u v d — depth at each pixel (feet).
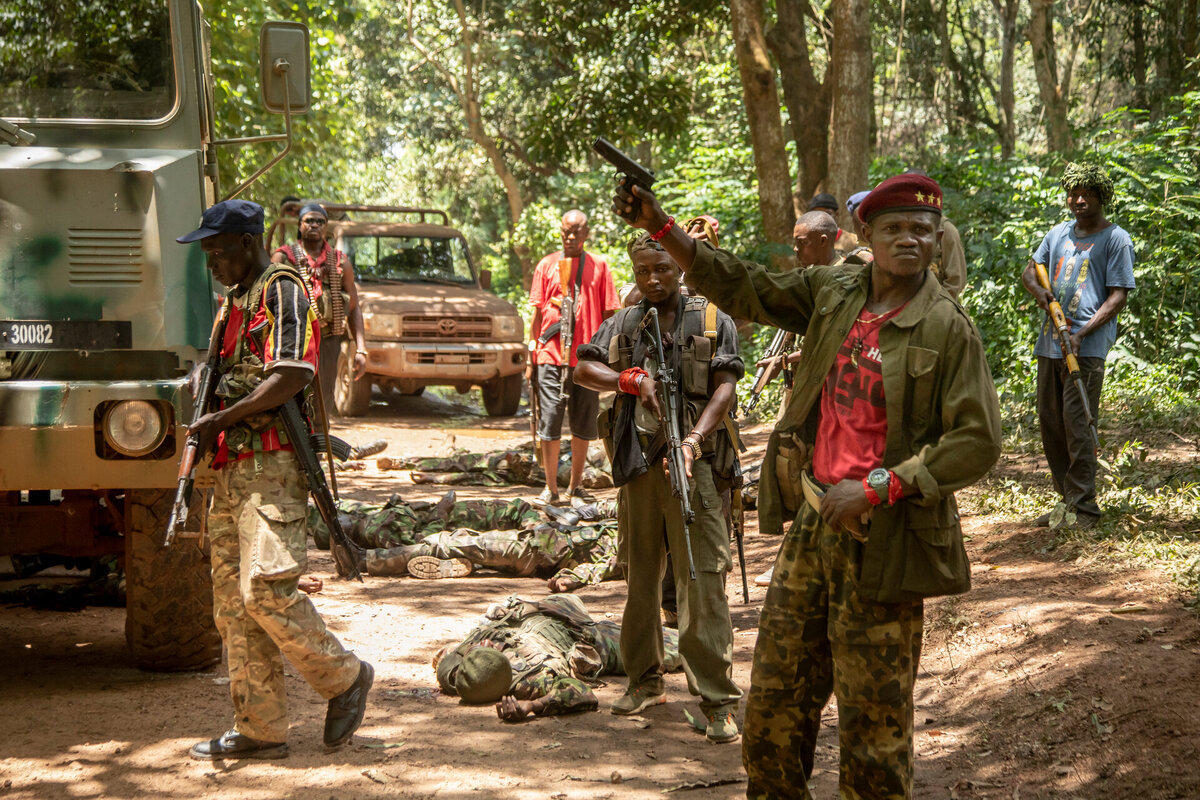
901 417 9.52
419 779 12.51
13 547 15.96
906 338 9.57
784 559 10.34
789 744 10.41
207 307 15.11
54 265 14.43
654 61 83.15
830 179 43.11
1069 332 19.52
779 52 50.37
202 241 12.45
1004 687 14.35
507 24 88.89
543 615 16.62
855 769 9.73
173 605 15.78
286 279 12.42
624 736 14.02
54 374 14.53
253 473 12.28
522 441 40.24
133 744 13.34
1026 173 41.50
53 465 14.06
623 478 13.97
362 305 47.34
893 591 9.37
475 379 48.19
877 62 75.31
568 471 30.73
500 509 24.17
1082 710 12.95
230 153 47.29
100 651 17.38
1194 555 16.94
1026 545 19.12
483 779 12.55
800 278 10.55
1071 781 11.87
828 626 9.94
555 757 13.25
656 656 14.83
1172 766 11.31
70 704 14.67
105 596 20.24
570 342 27.48
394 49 105.81
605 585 21.84
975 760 12.98
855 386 9.79
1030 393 32.27
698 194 57.06
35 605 20.17
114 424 14.11
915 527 9.33
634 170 10.16
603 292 28.02
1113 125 59.98
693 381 13.88
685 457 13.41
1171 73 60.34
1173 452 24.77
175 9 16.07
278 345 12.21
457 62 94.94
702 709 13.99
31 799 11.78
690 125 71.97
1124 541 18.08
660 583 14.75
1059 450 20.31
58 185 14.42
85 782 12.25
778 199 47.50
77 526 15.99
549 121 64.95
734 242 52.31
